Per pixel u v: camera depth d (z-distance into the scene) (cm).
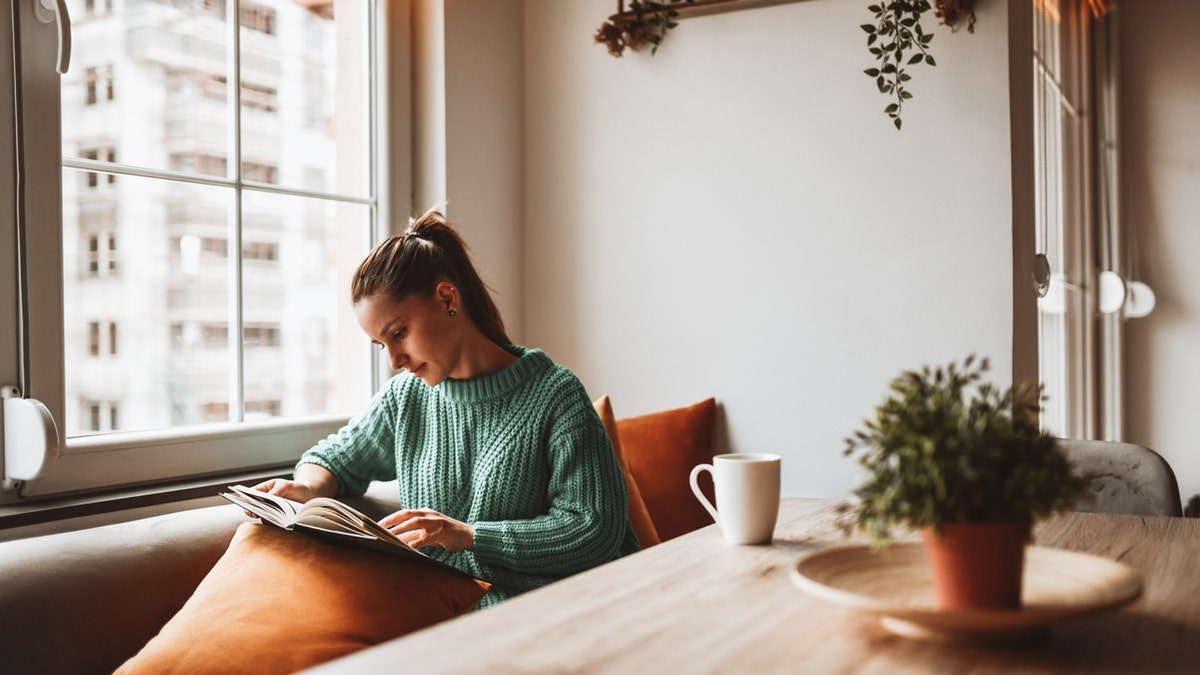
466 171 235
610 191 247
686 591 96
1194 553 112
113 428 170
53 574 129
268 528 145
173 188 180
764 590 96
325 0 212
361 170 222
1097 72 383
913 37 216
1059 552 95
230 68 190
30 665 121
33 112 155
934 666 72
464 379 174
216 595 130
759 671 71
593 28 249
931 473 76
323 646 122
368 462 181
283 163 202
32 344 155
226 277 190
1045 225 288
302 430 202
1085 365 362
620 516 163
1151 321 396
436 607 133
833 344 223
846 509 85
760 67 230
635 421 229
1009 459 77
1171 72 389
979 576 78
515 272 254
